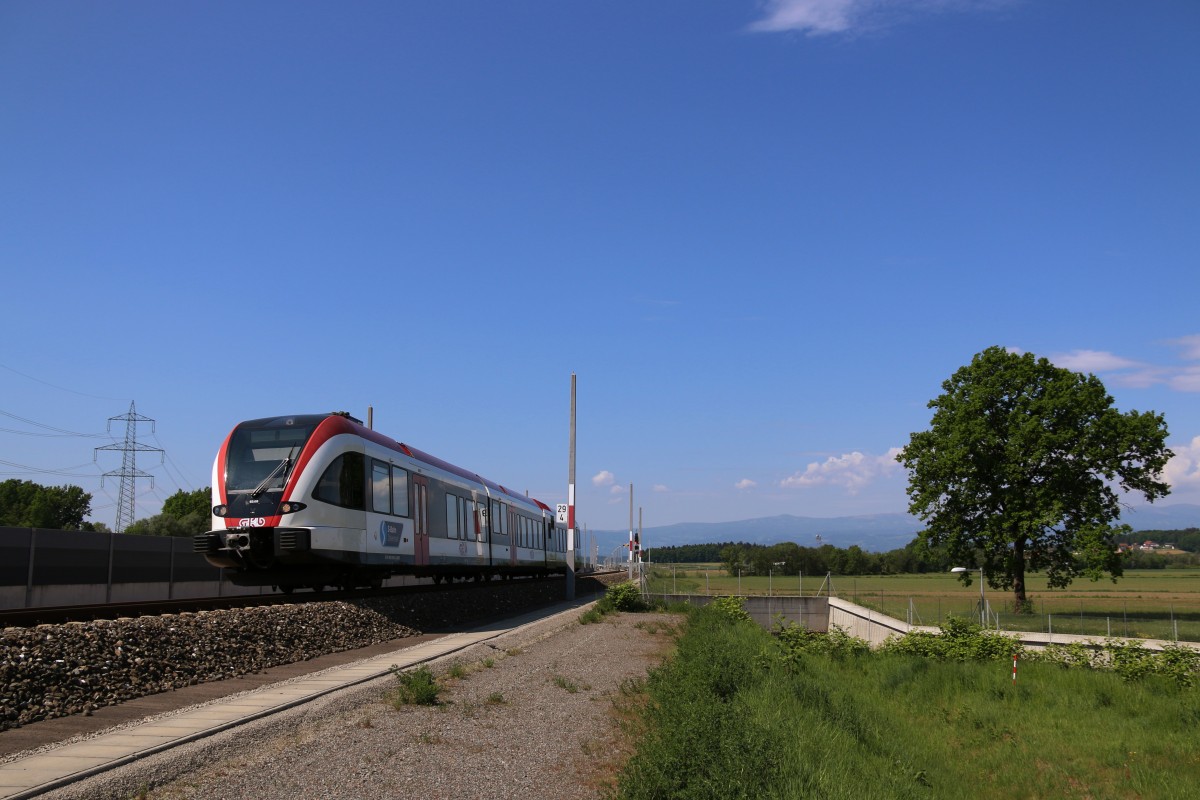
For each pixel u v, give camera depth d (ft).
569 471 128.77
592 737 37.58
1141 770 50.98
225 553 62.85
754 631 111.75
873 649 109.70
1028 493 147.95
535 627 83.15
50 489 220.02
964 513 153.89
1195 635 124.47
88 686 34.47
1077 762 54.34
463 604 88.17
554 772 31.14
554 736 36.83
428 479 86.99
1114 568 144.46
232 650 45.37
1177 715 65.05
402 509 78.74
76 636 37.22
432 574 91.45
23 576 71.82
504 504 121.19
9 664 32.45
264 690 39.17
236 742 29.48
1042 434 146.72
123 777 24.31
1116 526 145.48
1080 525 146.30
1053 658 95.25
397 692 41.86
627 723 41.27
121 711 33.09
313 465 65.00
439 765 30.12
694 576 287.28
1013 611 149.89
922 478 158.71
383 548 73.92
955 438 152.46
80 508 223.92
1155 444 144.15
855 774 39.50
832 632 113.60
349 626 59.62
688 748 30.53
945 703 74.33
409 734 34.06
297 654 50.29
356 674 45.39
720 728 34.01
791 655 79.56
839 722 51.70
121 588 83.51
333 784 26.55
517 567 127.85
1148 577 332.60
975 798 46.19
